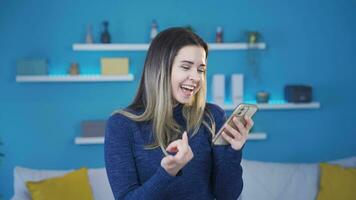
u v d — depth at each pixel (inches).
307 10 146.0
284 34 146.0
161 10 141.3
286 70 147.6
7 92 139.5
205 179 49.5
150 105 48.5
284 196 115.6
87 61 141.2
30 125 141.7
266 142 150.1
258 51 146.1
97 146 144.9
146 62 49.2
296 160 151.5
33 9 137.6
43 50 139.0
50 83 141.2
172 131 49.2
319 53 147.9
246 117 48.8
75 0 138.7
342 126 151.4
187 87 47.3
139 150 48.0
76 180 109.9
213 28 143.3
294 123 150.4
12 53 138.0
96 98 143.3
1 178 141.8
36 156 142.9
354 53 148.9
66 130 143.1
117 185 46.1
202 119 51.4
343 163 123.5
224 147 49.9
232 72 146.1
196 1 142.1
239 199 114.7
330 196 113.7
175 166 42.1
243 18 144.1
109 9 139.9
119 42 141.1
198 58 47.0
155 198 42.1
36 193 104.6
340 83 149.6
